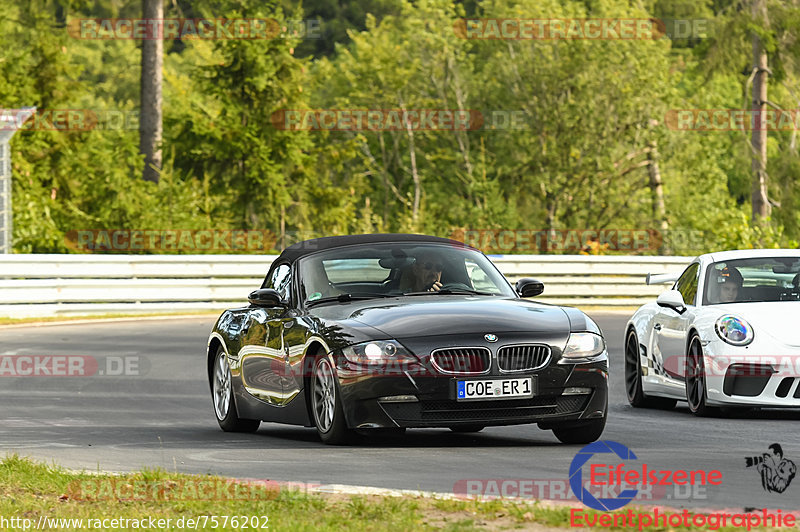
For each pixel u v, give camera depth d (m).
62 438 30.27
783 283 36.03
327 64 185.62
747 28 142.38
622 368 51.22
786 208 145.00
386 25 185.00
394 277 29.70
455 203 174.12
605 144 158.88
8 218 85.94
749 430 30.67
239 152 115.75
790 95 151.12
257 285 84.81
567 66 160.62
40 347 57.66
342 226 125.56
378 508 18.59
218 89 116.94
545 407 26.44
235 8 118.81
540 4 165.38
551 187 159.62
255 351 30.64
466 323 26.56
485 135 180.25
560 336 26.73
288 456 25.80
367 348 26.22
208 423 34.62
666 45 162.00
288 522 17.80
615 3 163.62
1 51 123.62
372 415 26.11
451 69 175.00
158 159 116.94
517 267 88.75
